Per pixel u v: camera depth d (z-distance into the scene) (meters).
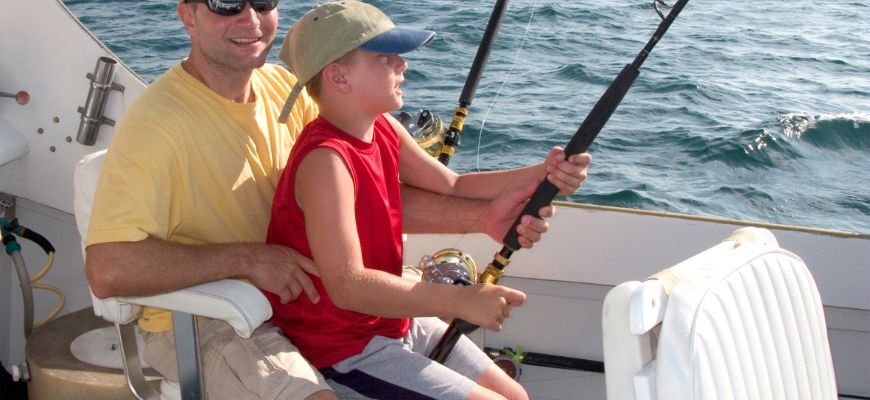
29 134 2.85
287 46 2.04
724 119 6.39
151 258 1.87
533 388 2.81
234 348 1.99
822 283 2.68
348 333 2.01
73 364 2.46
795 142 6.14
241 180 2.10
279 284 1.95
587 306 2.87
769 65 7.79
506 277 2.86
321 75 1.95
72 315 2.73
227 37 2.00
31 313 2.70
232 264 1.92
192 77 2.06
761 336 1.49
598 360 2.88
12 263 2.94
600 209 2.76
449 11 8.11
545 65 6.99
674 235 2.74
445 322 2.27
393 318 2.06
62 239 2.99
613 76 6.88
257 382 1.89
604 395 2.79
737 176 5.64
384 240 2.04
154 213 1.93
